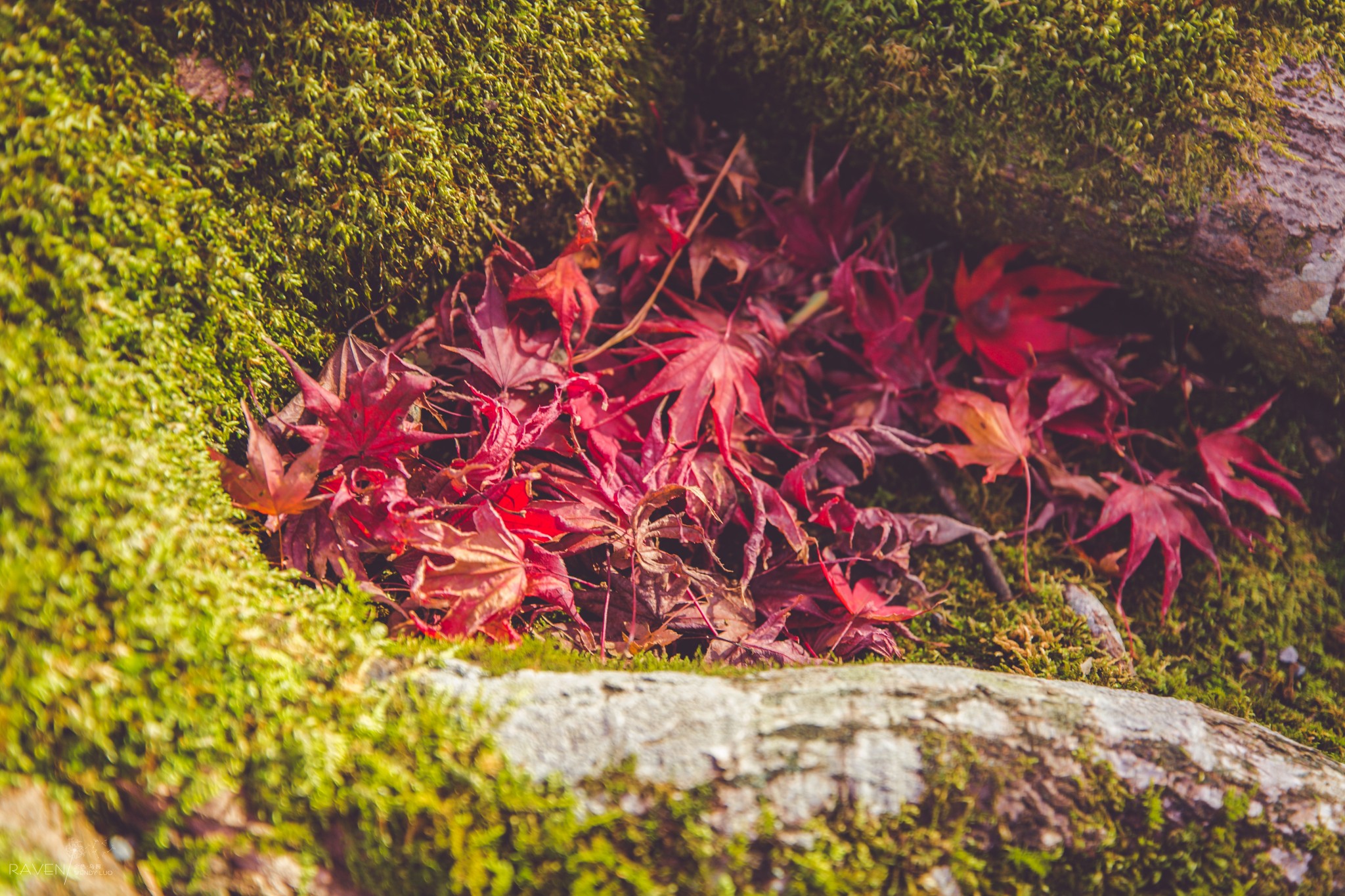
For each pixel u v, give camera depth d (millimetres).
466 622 937
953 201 1027
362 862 890
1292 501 1039
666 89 1023
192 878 886
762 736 907
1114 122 988
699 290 1008
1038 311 1034
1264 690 1020
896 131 1012
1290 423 1038
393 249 970
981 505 1033
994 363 1039
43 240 908
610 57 1001
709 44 1020
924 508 1030
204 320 940
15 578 885
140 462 911
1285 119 985
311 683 903
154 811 887
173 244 931
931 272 1030
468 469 947
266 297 955
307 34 948
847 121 1019
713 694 917
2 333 898
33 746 882
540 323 999
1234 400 1039
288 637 910
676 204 1008
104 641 892
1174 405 1043
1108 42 982
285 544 938
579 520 962
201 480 927
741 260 1011
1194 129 986
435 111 968
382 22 957
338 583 943
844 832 899
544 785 896
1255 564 1031
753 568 973
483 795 894
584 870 890
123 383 916
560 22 984
